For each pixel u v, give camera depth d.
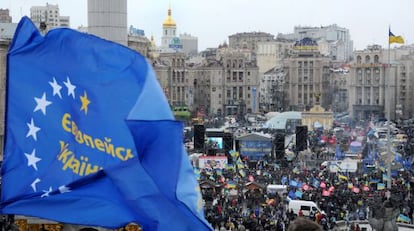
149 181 12.87
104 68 13.47
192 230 12.84
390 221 51.97
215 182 93.44
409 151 159.12
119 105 13.23
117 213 12.73
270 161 133.25
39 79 13.54
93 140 13.11
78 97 13.35
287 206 78.19
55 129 13.37
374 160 127.06
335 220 69.19
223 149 136.75
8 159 13.44
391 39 102.38
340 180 100.62
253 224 58.19
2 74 95.94
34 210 12.94
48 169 13.23
